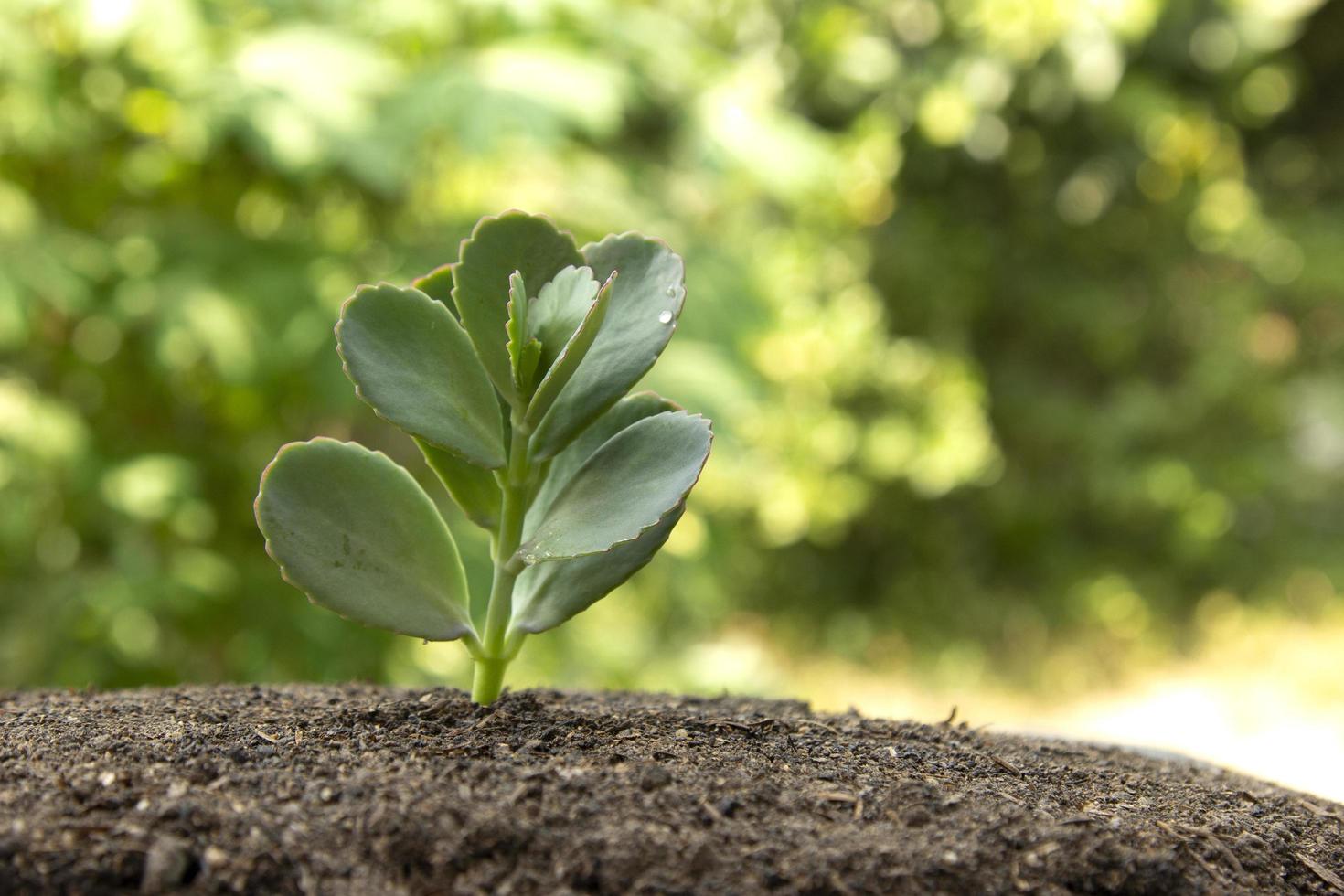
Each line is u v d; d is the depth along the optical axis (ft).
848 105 13.57
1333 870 2.46
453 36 8.37
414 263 8.21
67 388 8.51
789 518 13.61
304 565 2.47
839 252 14.25
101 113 7.96
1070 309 16.07
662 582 11.56
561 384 2.46
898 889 2.06
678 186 10.39
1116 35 12.82
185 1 7.21
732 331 8.73
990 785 2.55
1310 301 16.33
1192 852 2.33
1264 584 16.10
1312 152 16.92
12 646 7.70
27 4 7.12
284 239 8.26
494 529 2.70
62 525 8.34
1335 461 16.57
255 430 8.84
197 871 2.03
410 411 2.48
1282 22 14.65
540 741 2.55
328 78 7.26
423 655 9.01
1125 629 15.57
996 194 15.74
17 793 2.22
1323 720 12.76
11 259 7.21
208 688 3.37
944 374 14.56
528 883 2.03
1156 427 16.02
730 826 2.20
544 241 2.67
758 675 12.34
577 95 7.36
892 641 15.48
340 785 2.27
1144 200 16.08
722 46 12.41
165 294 7.47
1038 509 16.19
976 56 13.02
